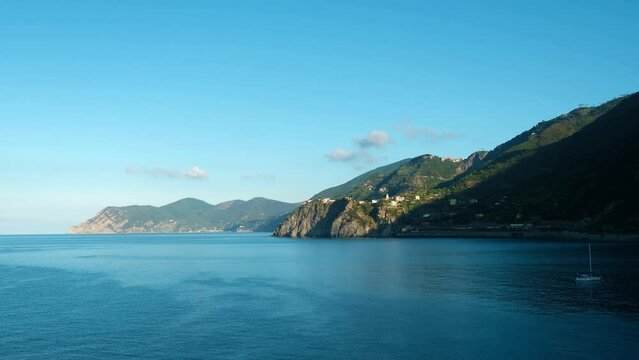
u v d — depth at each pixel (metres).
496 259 154.75
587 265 128.88
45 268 154.75
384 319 71.06
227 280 117.25
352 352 56.38
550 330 62.94
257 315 75.38
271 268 145.62
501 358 53.22
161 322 71.31
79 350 58.59
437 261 153.75
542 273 115.06
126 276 128.38
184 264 166.38
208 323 70.44
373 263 153.25
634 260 137.75
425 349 56.84
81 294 96.50
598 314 71.00
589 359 52.44
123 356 56.31
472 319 69.69
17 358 56.03
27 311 79.50
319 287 102.25
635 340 58.25
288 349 57.81
